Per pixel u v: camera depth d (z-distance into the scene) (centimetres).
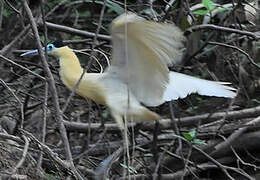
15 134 1003
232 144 1104
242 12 1116
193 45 1102
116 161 965
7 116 1054
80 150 1055
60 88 1200
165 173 1092
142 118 815
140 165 1032
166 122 1068
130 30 693
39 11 991
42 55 739
